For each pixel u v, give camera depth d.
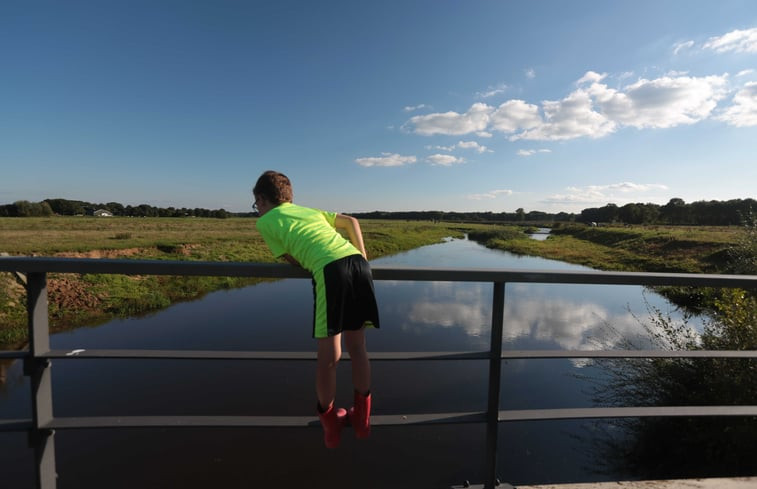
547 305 12.57
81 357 1.43
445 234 70.50
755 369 4.22
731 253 10.80
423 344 9.09
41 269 1.39
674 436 4.62
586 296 13.93
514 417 1.70
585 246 42.47
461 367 7.48
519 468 4.58
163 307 12.38
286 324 10.63
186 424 1.50
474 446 5.10
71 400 6.17
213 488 4.30
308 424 1.56
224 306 12.51
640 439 4.85
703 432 4.38
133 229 38.94
